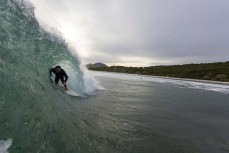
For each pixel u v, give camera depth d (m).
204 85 30.70
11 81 5.34
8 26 6.63
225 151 6.26
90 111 8.10
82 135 5.61
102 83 21.05
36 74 7.01
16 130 4.34
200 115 10.27
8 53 6.00
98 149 5.17
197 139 6.94
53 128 5.16
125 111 9.30
